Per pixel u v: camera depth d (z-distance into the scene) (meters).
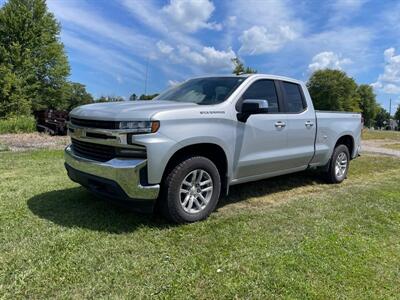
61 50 37.84
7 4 34.47
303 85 5.75
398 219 4.58
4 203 4.48
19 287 2.61
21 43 34.94
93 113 3.86
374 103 80.56
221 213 4.52
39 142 11.87
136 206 3.74
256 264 3.12
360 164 9.10
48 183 5.56
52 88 37.53
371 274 3.06
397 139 20.70
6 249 3.18
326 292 2.74
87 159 3.91
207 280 2.83
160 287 2.70
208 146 4.18
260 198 5.34
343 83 64.19
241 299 2.60
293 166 5.55
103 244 3.39
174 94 5.10
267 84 5.05
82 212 4.23
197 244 3.49
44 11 36.19
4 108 32.25
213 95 4.64
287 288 2.77
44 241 3.37
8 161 7.53
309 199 5.36
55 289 2.61
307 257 3.31
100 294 2.58
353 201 5.32
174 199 3.87
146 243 3.46
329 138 6.20
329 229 4.08
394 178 7.34
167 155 3.67
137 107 3.88
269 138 4.89
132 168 3.54
